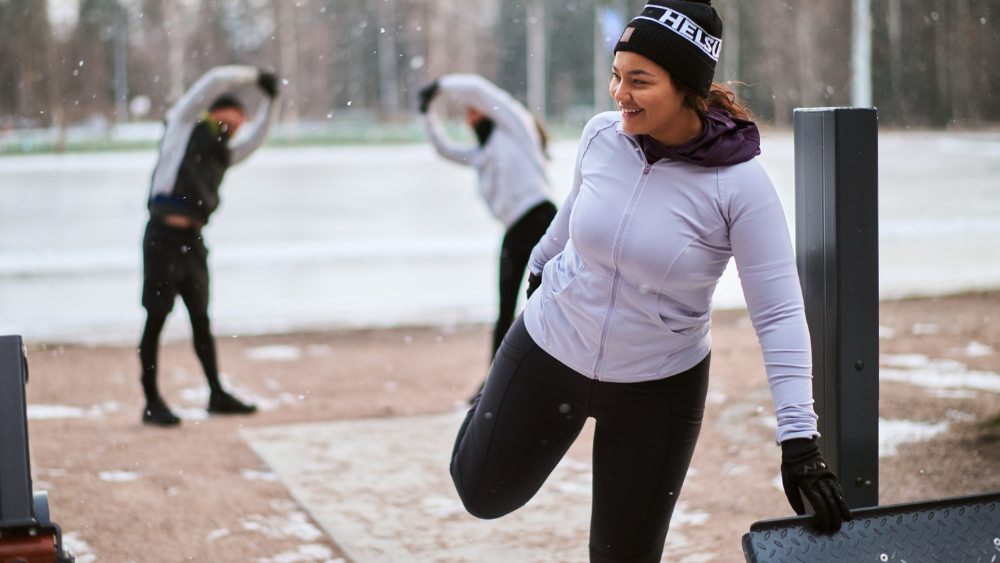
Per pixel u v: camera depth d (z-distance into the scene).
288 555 3.03
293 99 41.50
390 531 3.23
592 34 54.25
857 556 1.81
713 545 3.04
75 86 39.72
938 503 1.91
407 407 4.90
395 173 24.22
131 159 28.94
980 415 4.39
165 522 3.30
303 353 6.20
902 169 21.14
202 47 42.94
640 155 1.87
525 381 2.09
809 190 2.19
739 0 41.75
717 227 1.83
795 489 1.81
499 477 2.15
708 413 4.64
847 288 2.12
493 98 4.74
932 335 6.25
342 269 9.95
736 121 1.86
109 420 4.65
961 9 37.69
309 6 48.09
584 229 1.92
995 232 11.71
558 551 3.05
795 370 1.79
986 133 35.50
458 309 7.71
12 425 1.80
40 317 7.35
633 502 2.07
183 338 6.64
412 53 48.34
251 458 4.05
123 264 10.25
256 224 14.16
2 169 25.08
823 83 39.97
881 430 4.22
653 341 1.96
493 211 4.71
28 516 1.74
